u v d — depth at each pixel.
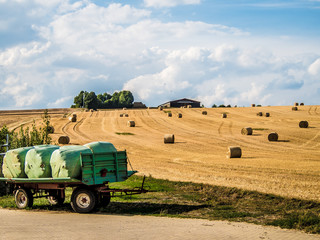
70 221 10.62
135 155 31.12
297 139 39.34
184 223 10.25
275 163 23.91
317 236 8.88
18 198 13.82
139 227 9.63
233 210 12.49
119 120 64.06
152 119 64.69
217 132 47.81
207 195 15.18
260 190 15.17
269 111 72.44
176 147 36.50
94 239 8.23
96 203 12.30
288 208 12.70
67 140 40.41
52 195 13.54
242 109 79.31
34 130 20.09
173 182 18.02
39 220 10.84
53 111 93.44
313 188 15.59
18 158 13.44
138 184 18.02
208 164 24.62
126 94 176.88
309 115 63.00
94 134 48.28
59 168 12.44
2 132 19.30
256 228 9.68
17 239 8.26
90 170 12.23
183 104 128.50
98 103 149.62
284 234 9.02
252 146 35.78
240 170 21.45
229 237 8.51
